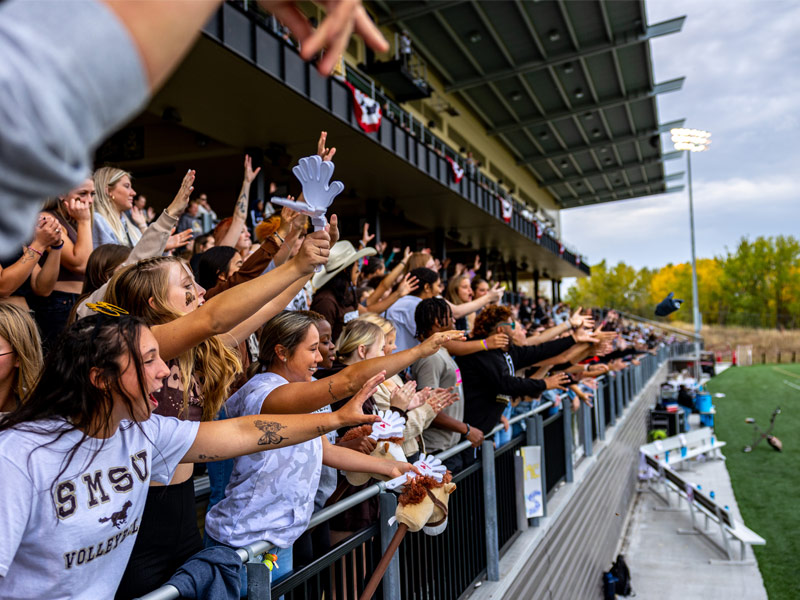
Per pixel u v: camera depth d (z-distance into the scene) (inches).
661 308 242.5
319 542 124.0
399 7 973.8
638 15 1061.1
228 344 96.8
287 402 90.3
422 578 143.0
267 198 689.6
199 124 593.9
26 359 86.5
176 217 116.9
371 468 109.9
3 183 17.1
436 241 1171.9
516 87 1277.1
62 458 61.9
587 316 225.1
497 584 182.2
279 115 567.8
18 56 16.2
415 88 937.5
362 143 644.7
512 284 1737.2
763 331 2952.8
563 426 323.0
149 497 77.4
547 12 1022.4
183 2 18.9
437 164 813.2
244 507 96.0
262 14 473.7
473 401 194.7
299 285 105.6
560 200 2224.4
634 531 601.9
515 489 230.2
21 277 121.6
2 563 56.9
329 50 21.6
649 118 1483.8
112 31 17.6
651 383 983.0
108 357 61.8
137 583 76.0
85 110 17.5
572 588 291.1
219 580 77.5
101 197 159.0
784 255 3211.1
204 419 93.4
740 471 805.9
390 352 159.9
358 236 1027.3
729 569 508.7
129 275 84.4
